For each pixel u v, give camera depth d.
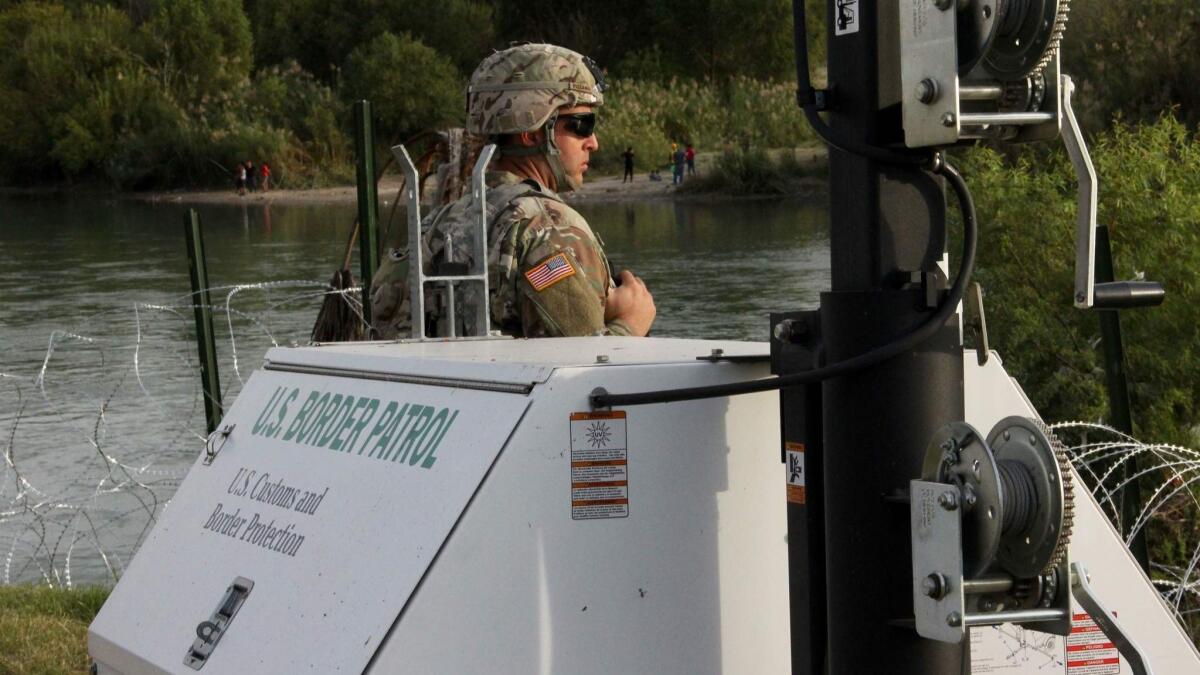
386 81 64.31
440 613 1.97
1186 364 6.26
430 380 2.32
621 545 2.06
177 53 69.38
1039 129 1.91
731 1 69.25
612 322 3.48
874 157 1.92
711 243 27.88
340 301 4.34
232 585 2.44
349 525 2.23
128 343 16.09
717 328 15.08
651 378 2.10
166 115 65.88
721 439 2.12
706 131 57.72
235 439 2.85
